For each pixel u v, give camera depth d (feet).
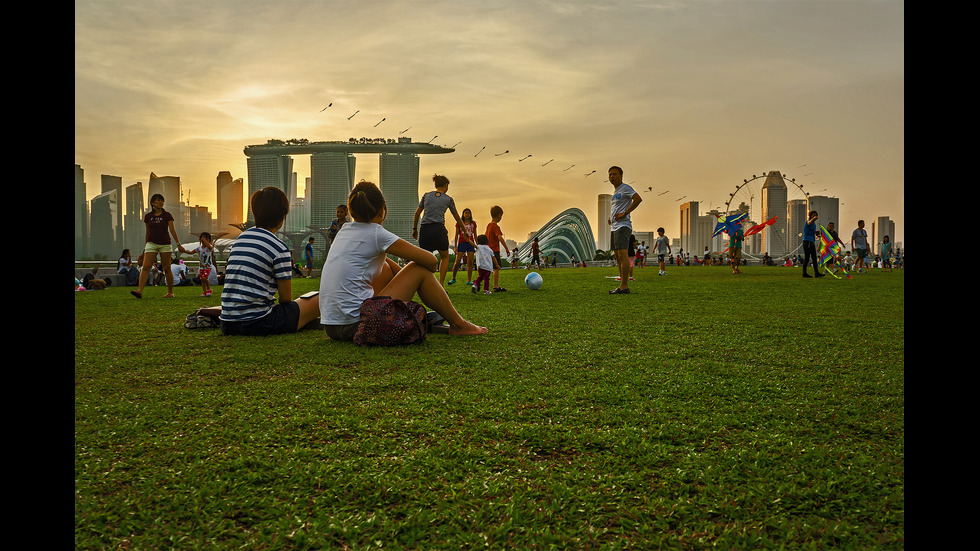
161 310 26.14
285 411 8.52
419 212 34.14
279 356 13.03
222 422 8.01
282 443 7.17
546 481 5.96
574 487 5.79
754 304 26.03
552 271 91.66
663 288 38.73
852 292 33.78
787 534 4.88
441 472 6.21
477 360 12.41
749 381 10.31
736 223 69.26
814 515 5.22
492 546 4.73
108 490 5.79
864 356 12.81
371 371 11.37
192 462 6.54
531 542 4.80
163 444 7.11
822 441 7.11
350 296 15.07
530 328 17.72
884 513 5.14
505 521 5.16
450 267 84.17
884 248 93.56
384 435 7.43
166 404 8.93
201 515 5.29
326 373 11.21
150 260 35.17
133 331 17.81
